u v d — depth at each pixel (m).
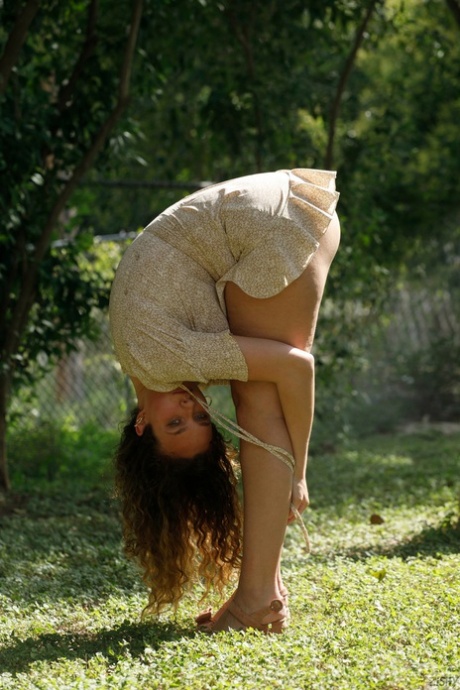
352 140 13.30
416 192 16.61
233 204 4.81
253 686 3.81
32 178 9.18
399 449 13.55
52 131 9.88
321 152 13.87
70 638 4.83
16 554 6.86
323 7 11.66
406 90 15.59
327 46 12.59
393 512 8.34
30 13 8.38
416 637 4.39
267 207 4.83
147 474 4.81
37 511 8.84
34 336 9.99
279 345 4.73
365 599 4.89
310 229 4.89
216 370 4.66
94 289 10.08
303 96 12.46
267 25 11.98
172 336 4.63
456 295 19.02
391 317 16.61
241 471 4.86
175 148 14.90
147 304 4.69
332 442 14.42
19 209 9.32
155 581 4.93
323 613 4.93
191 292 4.74
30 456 11.40
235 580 5.49
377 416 16.59
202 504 4.89
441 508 8.23
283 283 4.73
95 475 11.12
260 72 12.38
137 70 10.52
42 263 9.74
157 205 15.05
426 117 16.42
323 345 13.28
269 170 13.09
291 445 4.83
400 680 3.85
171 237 4.80
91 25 9.86
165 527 4.80
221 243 4.79
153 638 4.70
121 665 4.17
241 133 12.52
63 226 10.70
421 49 15.03
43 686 3.92
